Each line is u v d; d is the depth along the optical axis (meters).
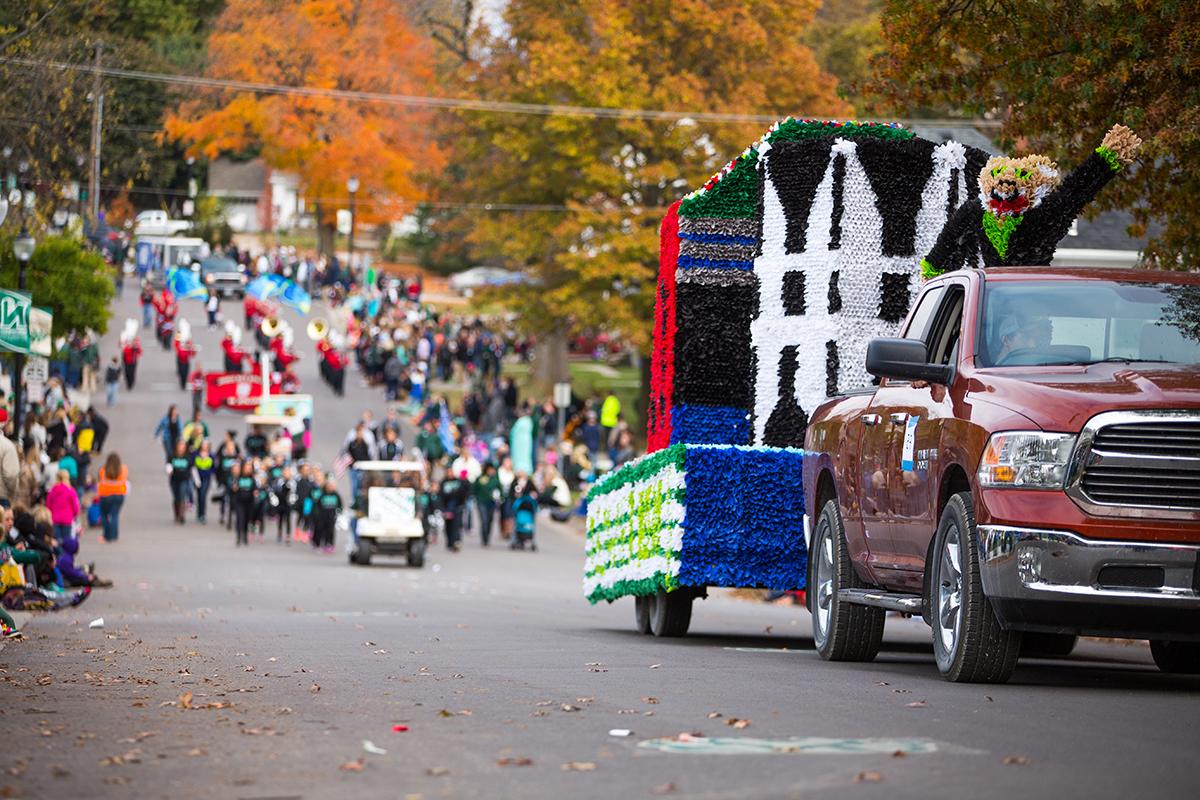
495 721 21.31
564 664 30.70
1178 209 45.31
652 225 146.50
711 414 43.59
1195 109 41.09
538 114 150.62
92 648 35.06
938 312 29.28
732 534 40.50
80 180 102.69
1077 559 24.38
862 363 42.50
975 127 107.62
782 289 43.12
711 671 28.95
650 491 42.50
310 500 95.75
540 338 160.75
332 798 15.99
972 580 25.81
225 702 23.67
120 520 103.56
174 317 182.75
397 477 88.25
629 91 144.00
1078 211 35.38
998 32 47.19
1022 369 26.55
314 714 22.19
